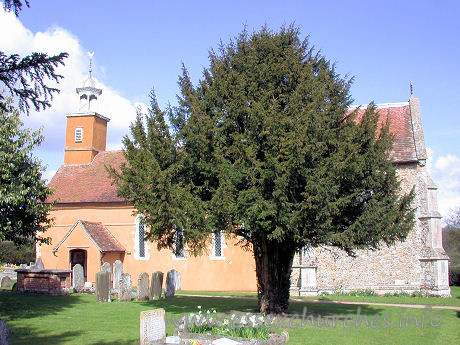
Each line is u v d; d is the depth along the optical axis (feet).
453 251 160.66
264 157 47.44
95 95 121.19
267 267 52.85
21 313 50.72
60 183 111.65
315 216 43.73
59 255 95.71
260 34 54.65
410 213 50.85
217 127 50.31
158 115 49.96
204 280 93.45
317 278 83.35
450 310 60.18
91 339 38.04
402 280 80.48
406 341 39.75
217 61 55.72
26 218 56.80
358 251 82.94
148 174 45.91
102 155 117.50
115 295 72.84
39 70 22.93
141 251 99.50
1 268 84.99
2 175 53.67
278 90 50.96
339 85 51.72
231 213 46.50
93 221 102.83
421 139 84.64
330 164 44.42
